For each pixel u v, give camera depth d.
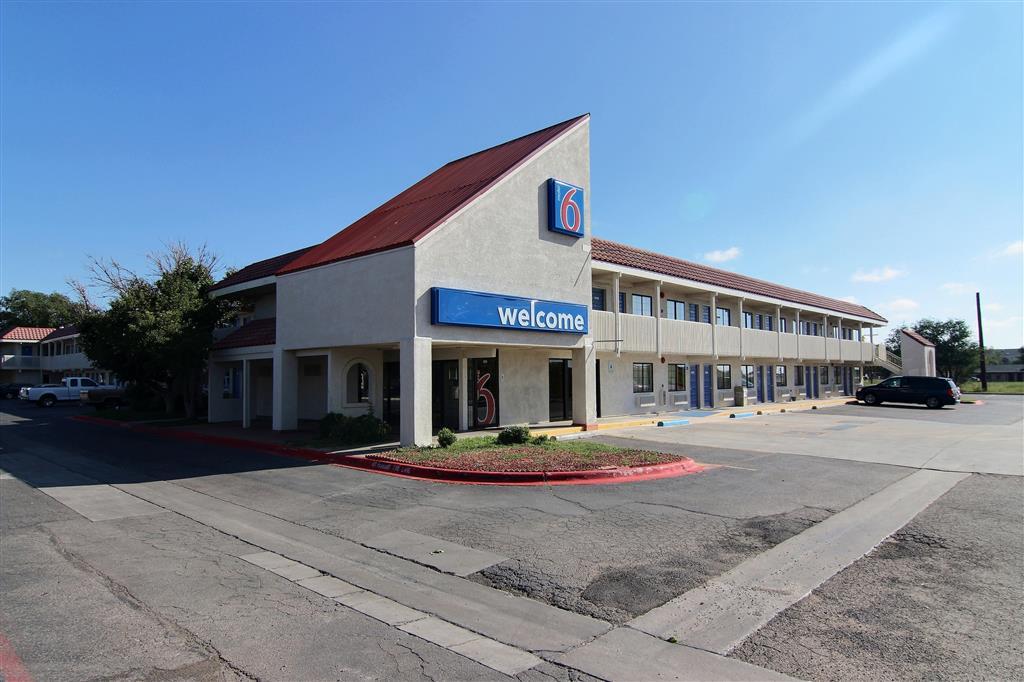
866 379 54.62
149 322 21.77
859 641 4.64
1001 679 4.04
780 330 34.59
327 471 12.59
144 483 11.55
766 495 9.84
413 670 4.23
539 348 19.19
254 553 7.05
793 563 6.47
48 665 4.25
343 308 16.58
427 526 8.12
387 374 21.38
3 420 27.88
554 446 14.25
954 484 10.81
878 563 6.47
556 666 4.30
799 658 4.38
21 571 6.33
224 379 26.06
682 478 11.38
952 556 6.68
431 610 5.35
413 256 14.47
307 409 23.55
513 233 17.00
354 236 18.77
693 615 5.18
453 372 19.64
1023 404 37.22
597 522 8.15
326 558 6.86
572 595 5.65
